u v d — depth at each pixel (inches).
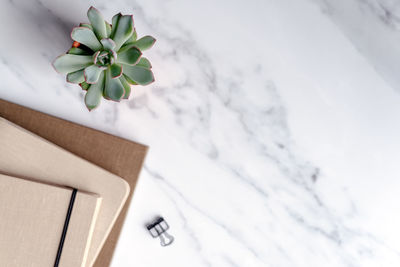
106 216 30.1
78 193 28.9
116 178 29.9
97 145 31.3
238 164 33.1
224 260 33.9
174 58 31.6
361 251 34.6
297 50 32.0
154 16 31.1
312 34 31.9
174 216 33.3
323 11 31.7
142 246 33.3
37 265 28.5
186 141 32.6
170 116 32.3
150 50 31.4
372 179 33.8
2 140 29.3
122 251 33.3
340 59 32.3
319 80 32.4
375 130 33.1
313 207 33.9
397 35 31.9
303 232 34.1
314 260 34.4
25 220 28.3
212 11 31.3
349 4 31.7
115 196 30.0
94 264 31.6
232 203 33.5
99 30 25.7
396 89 32.6
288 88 32.4
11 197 28.1
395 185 33.9
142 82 26.8
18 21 30.5
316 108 32.8
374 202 34.1
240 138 32.8
